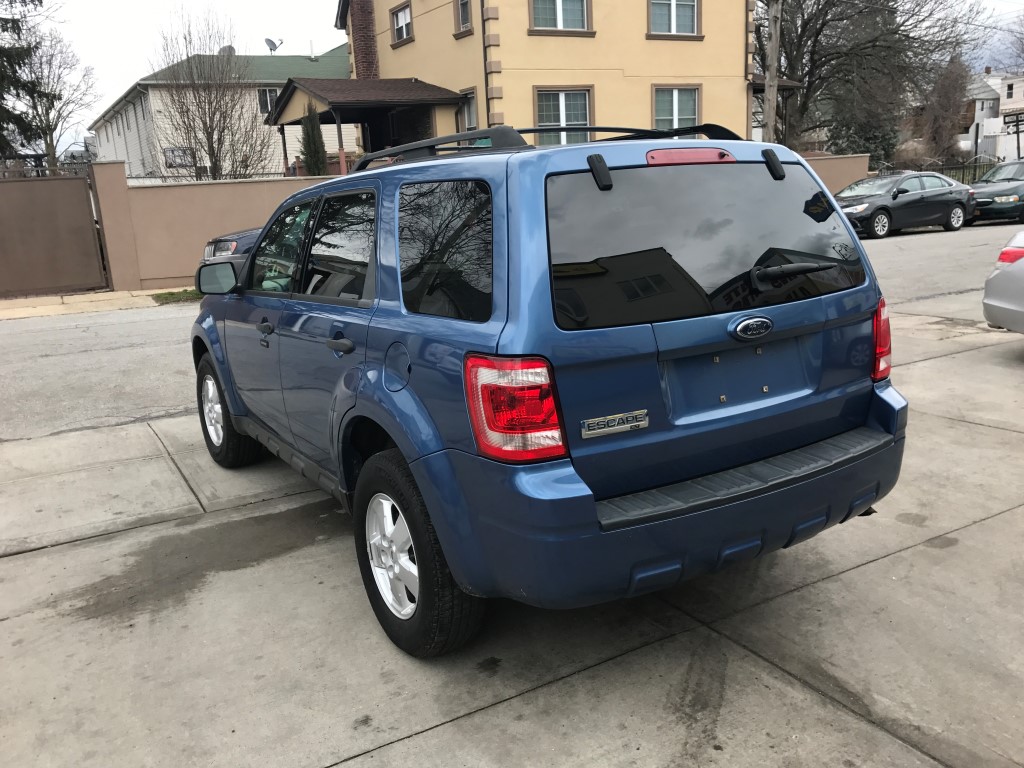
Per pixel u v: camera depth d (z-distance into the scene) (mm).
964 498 4348
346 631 3289
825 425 3043
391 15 23906
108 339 10156
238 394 4797
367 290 3201
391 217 3104
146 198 15672
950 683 2814
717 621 3281
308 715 2756
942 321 9039
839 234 3090
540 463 2420
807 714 2682
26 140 34219
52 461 5547
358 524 3227
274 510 4609
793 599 3424
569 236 2492
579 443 2469
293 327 3725
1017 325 6609
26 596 3664
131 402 7055
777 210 2920
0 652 3201
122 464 5465
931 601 3354
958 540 3877
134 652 3174
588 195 2559
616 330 2475
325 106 21406
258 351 4234
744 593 3494
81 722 2750
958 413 5773
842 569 3658
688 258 2662
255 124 24859
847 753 2492
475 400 2484
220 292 4410
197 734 2672
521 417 2391
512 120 19984
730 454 2781
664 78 21594
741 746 2539
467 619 2883
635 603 3451
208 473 5262
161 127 26062
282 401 4039
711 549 2607
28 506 4754
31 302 14305
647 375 2557
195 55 23422
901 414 3100
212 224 16250
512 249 2455
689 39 21719
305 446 3912
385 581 3152
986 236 18172
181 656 3135
